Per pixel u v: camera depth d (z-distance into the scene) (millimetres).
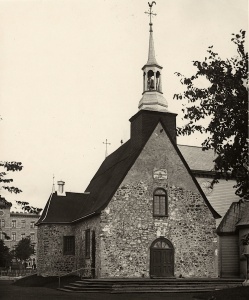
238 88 16328
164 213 29516
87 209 32906
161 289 23812
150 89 32781
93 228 29812
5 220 96375
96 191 34625
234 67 16969
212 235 30188
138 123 31516
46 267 34562
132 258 28156
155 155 30031
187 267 29188
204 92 16688
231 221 33594
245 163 16188
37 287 30109
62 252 34969
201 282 25328
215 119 16312
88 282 25172
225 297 17734
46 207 37688
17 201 18047
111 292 22984
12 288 28500
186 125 16875
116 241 28062
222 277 30266
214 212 30594
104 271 27500
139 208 28891
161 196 29641
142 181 29312
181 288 24188
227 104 16062
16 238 96688
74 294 22281
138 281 24281
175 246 29203
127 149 33688
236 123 16016
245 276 31047
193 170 35906
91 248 30016
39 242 36406
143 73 33312
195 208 30172
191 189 30344
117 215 28391
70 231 35500
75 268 34469
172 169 30188
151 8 34531
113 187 29250
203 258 29656
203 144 16797
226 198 36000
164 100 32500
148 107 31688
